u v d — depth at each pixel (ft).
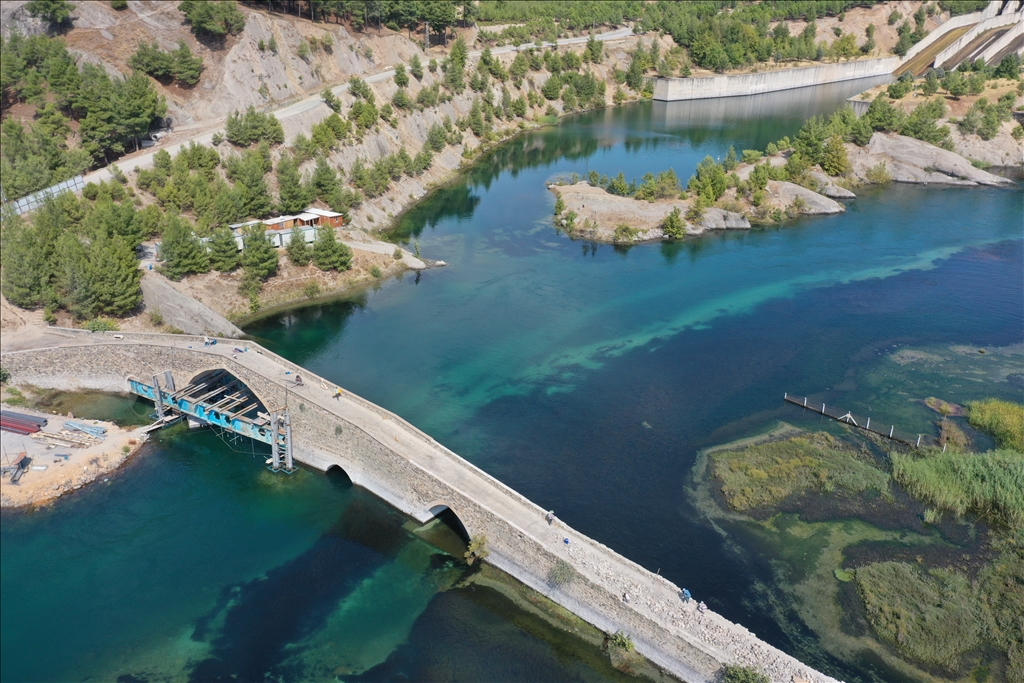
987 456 294.05
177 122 584.40
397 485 275.59
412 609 234.79
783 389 360.69
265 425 308.19
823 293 472.85
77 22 594.65
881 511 274.98
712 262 531.91
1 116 513.86
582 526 267.39
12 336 362.94
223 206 472.44
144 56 577.84
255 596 239.09
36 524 270.46
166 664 214.90
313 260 481.46
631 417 338.95
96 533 266.57
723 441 320.09
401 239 571.69
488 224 613.52
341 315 445.37
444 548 260.83
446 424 332.80
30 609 234.58
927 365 379.76
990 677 207.72
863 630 223.92
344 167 606.96
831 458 305.53
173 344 343.87
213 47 630.33
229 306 435.53
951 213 619.67
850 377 369.91
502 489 260.42
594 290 483.51
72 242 380.99
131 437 317.42
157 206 475.31
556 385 366.84
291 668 213.05
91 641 223.10
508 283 494.59
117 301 386.93
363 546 260.62
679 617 215.10
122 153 527.40
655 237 583.17
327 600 237.66
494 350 402.52
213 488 291.58
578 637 224.74
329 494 288.71
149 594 240.12
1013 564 247.09
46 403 344.08
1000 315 434.30
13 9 565.94
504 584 244.22
